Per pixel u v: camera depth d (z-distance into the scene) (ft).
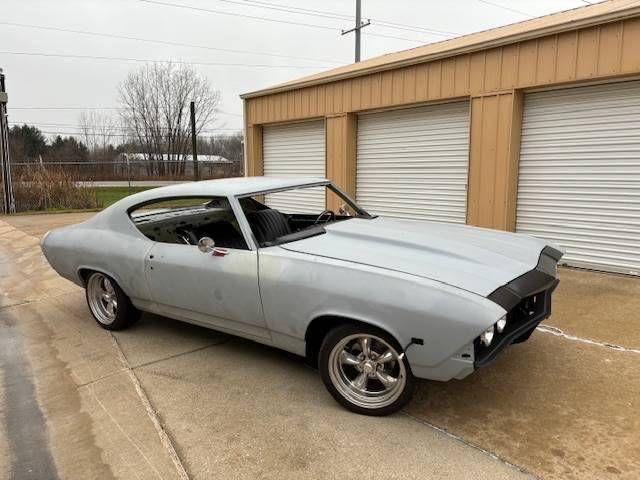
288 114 35.55
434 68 26.14
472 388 10.89
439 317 8.60
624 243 21.07
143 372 12.35
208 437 9.39
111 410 10.53
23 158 185.78
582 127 21.70
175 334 15.01
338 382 10.19
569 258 22.88
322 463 8.46
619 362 11.98
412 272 9.45
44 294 20.22
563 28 20.75
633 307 16.25
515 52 22.72
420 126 28.27
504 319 8.72
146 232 14.17
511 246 11.63
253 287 11.00
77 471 8.55
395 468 8.26
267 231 13.10
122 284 14.28
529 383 11.03
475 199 25.22
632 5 19.10
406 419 9.78
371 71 29.09
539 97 22.88
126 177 133.08
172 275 12.70
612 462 8.20
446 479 7.93
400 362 9.27
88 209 58.75
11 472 8.58
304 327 10.33
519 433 9.13
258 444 9.11
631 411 9.74
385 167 30.60
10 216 51.93
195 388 11.39
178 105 164.04
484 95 24.16
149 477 8.30
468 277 9.35
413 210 29.45
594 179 21.63
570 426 9.29
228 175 136.98
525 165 23.86
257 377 11.88
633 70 19.31
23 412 10.61
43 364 13.08
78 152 180.86
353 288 9.50
